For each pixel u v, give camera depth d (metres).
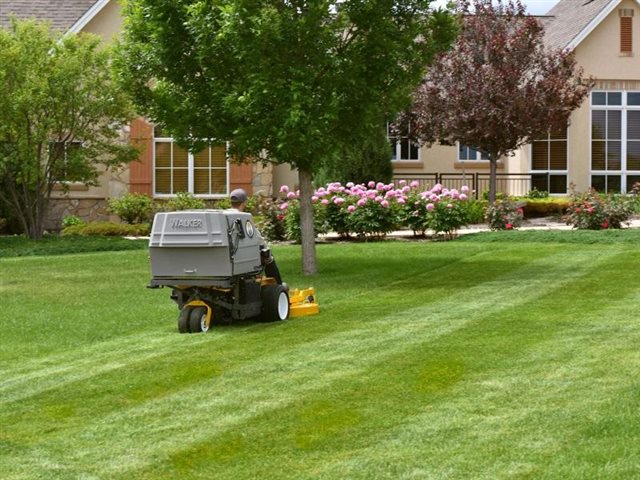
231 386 8.84
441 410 7.74
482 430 7.17
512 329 11.04
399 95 18.17
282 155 17.09
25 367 10.05
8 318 13.22
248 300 12.23
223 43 16.16
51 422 7.96
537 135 29.77
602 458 6.40
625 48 33.88
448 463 6.51
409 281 16.11
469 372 8.94
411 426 7.37
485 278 16.02
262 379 9.05
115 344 11.18
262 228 25.36
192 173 31.25
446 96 29.47
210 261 11.73
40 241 25.94
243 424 7.64
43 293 15.84
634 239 21.86
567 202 31.12
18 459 7.04
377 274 17.05
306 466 6.63
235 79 17.09
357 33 17.36
